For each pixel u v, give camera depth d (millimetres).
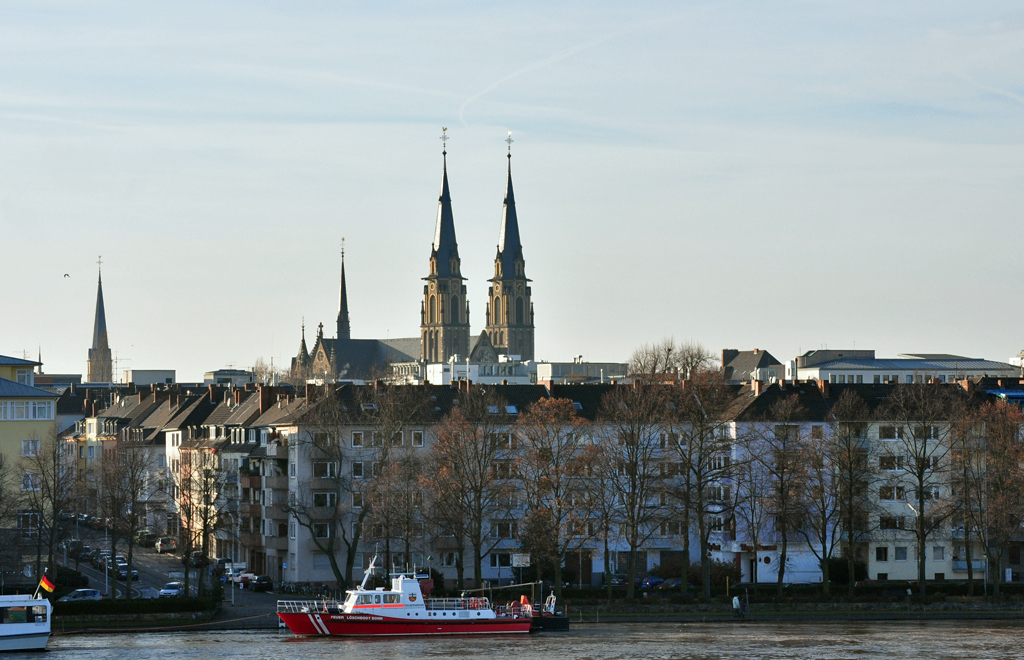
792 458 173750
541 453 168000
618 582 192250
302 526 191250
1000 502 168375
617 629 157625
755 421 189875
